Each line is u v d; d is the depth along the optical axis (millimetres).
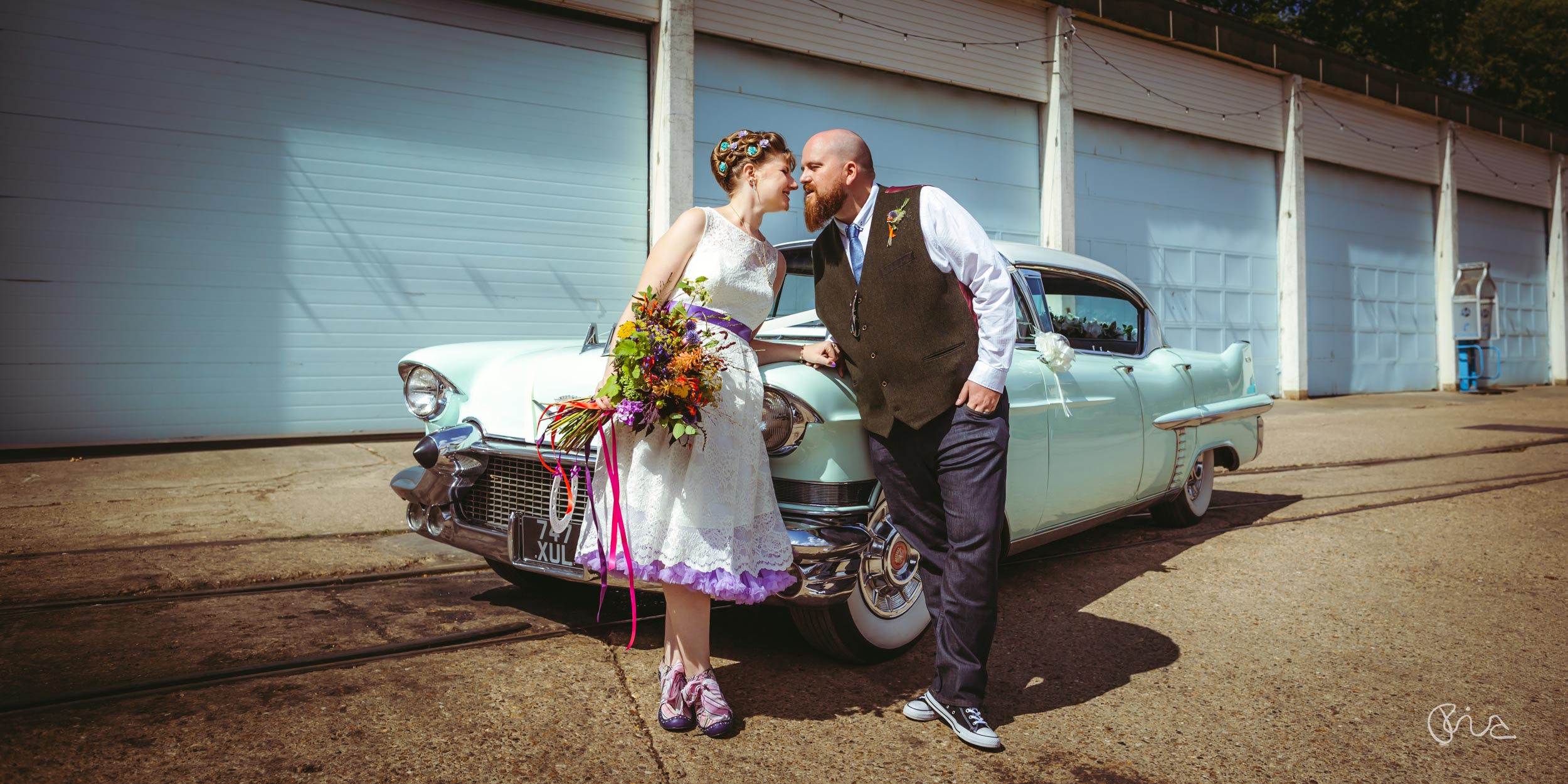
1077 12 11797
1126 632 2971
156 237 7262
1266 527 4539
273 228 7648
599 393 2113
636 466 2141
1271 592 3420
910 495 2314
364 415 8031
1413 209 16609
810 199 2260
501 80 8508
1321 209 15180
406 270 8156
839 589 2336
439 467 2824
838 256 2359
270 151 7621
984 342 2135
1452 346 16797
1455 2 22781
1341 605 3260
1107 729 2244
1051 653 2779
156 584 3250
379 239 8047
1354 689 2506
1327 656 2760
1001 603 3287
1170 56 12961
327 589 3301
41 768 1890
